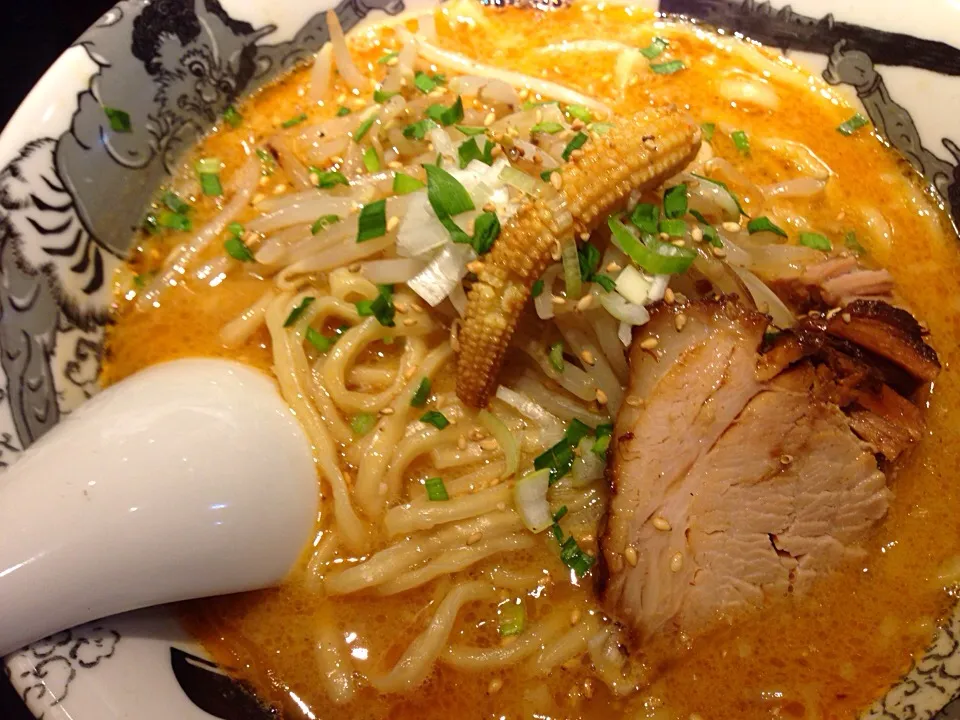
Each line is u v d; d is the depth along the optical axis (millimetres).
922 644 193
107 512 168
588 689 190
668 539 196
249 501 185
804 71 262
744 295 205
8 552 159
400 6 274
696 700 189
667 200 201
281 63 262
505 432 203
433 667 191
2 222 196
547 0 282
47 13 315
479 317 192
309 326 212
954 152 238
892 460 203
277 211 224
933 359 200
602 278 196
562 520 202
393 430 205
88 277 215
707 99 267
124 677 169
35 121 206
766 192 243
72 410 200
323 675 189
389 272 210
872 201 246
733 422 198
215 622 193
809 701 188
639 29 277
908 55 243
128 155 228
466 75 258
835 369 198
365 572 194
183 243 233
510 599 200
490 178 205
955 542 204
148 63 230
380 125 237
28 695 160
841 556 202
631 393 198
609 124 224
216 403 190
